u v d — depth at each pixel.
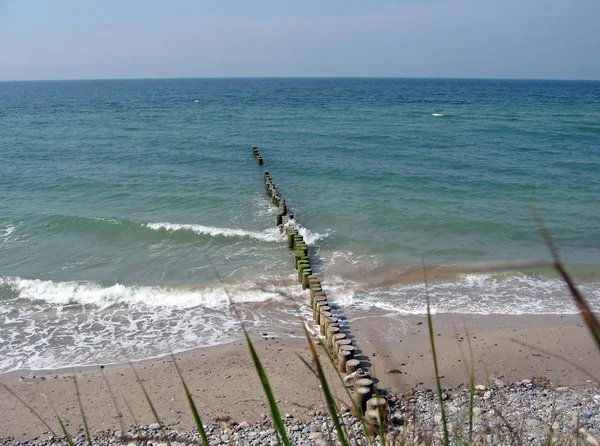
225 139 34.25
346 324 10.75
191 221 17.30
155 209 18.77
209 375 9.14
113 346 10.19
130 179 23.02
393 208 18.30
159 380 9.04
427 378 8.71
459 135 34.91
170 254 14.69
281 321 11.08
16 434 7.74
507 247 14.90
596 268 13.40
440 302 11.65
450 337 10.19
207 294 12.12
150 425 7.78
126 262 14.20
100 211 18.39
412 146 30.61
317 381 8.80
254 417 7.88
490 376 8.75
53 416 8.15
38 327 10.91
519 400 7.87
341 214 17.80
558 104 68.19
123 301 11.98
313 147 30.72
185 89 144.00
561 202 19.05
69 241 15.80
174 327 10.88
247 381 8.92
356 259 14.12
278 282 12.79
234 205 19.16
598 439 4.04
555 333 10.29
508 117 47.31
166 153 29.22
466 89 132.25
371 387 7.65
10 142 33.69
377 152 28.77
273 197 19.19
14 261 14.38
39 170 24.89
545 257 13.93
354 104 67.75
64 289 12.44
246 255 14.50
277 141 33.16
